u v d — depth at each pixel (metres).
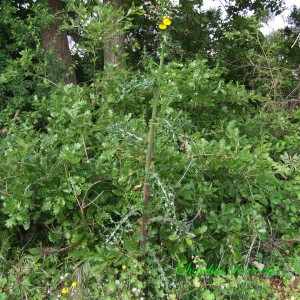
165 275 2.29
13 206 2.11
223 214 2.49
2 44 4.84
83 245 2.29
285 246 2.82
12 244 2.62
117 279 2.31
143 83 1.99
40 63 4.00
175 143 2.31
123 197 2.44
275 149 3.43
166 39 1.96
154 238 2.44
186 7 5.71
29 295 2.29
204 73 3.45
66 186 2.25
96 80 3.45
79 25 3.28
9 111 4.24
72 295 2.22
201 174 2.62
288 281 2.55
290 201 2.95
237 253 2.35
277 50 5.41
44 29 4.88
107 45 3.55
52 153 2.41
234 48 5.85
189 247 2.39
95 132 2.91
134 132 2.29
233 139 2.74
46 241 2.66
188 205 2.50
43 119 4.25
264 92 4.84
